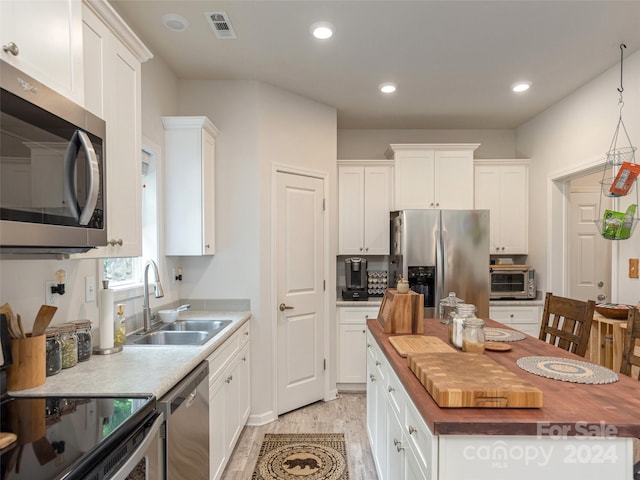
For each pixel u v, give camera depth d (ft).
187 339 7.86
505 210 13.44
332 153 12.03
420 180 12.94
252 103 10.08
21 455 2.98
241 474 7.68
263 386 10.07
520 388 3.76
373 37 8.06
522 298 12.66
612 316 8.45
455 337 5.82
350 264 12.80
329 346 11.84
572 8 7.04
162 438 4.51
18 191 3.31
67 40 4.14
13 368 4.32
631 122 8.84
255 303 9.98
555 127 11.89
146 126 8.11
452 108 12.34
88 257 4.75
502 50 8.63
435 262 11.73
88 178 4.12
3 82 3.15
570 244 12.89
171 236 8.99
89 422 3.57
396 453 5.36
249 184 10.05
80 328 5.38
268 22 7.49
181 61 9.08
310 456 8.36
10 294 4.58
